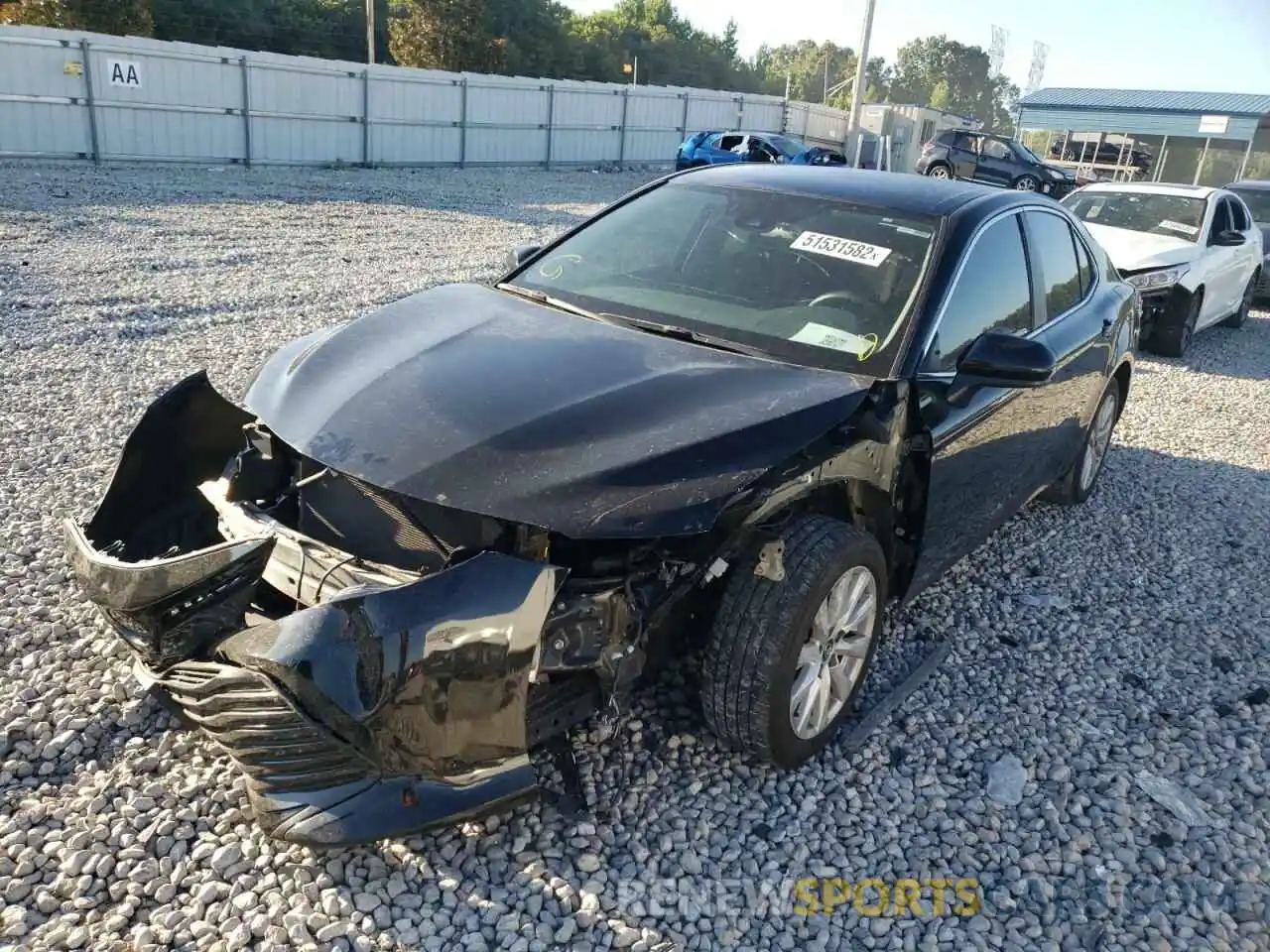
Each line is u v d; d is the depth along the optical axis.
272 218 14.51
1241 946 2.70
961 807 3.17
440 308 3.73
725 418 2.90
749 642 2.94
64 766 2.97
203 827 2.78
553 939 2.52
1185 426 8.01
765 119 39.56
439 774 2.46
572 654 2.63
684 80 80.88
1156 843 3.08
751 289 3.76
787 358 3.42
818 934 2.62
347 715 2.28
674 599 2.81
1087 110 44.34
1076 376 4.84
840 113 43.12
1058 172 29.41
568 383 3.04
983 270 3.98
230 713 2.46
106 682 3.34
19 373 6.59
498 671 2.43
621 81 71.38
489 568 2.46
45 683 3.31
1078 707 3.79
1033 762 3.42
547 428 2.79
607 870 2.75
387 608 2.35
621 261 4.05
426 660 2.35
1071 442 5.21
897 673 3.93
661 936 2.56
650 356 3.29
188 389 3.28
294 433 2.91
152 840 2.71
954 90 155.75
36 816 2.76
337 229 14.03
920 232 3.88
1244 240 10.88
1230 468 6.99
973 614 4.48
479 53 50.69
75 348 7.26
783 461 2.86
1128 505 6.09
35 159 19.84
